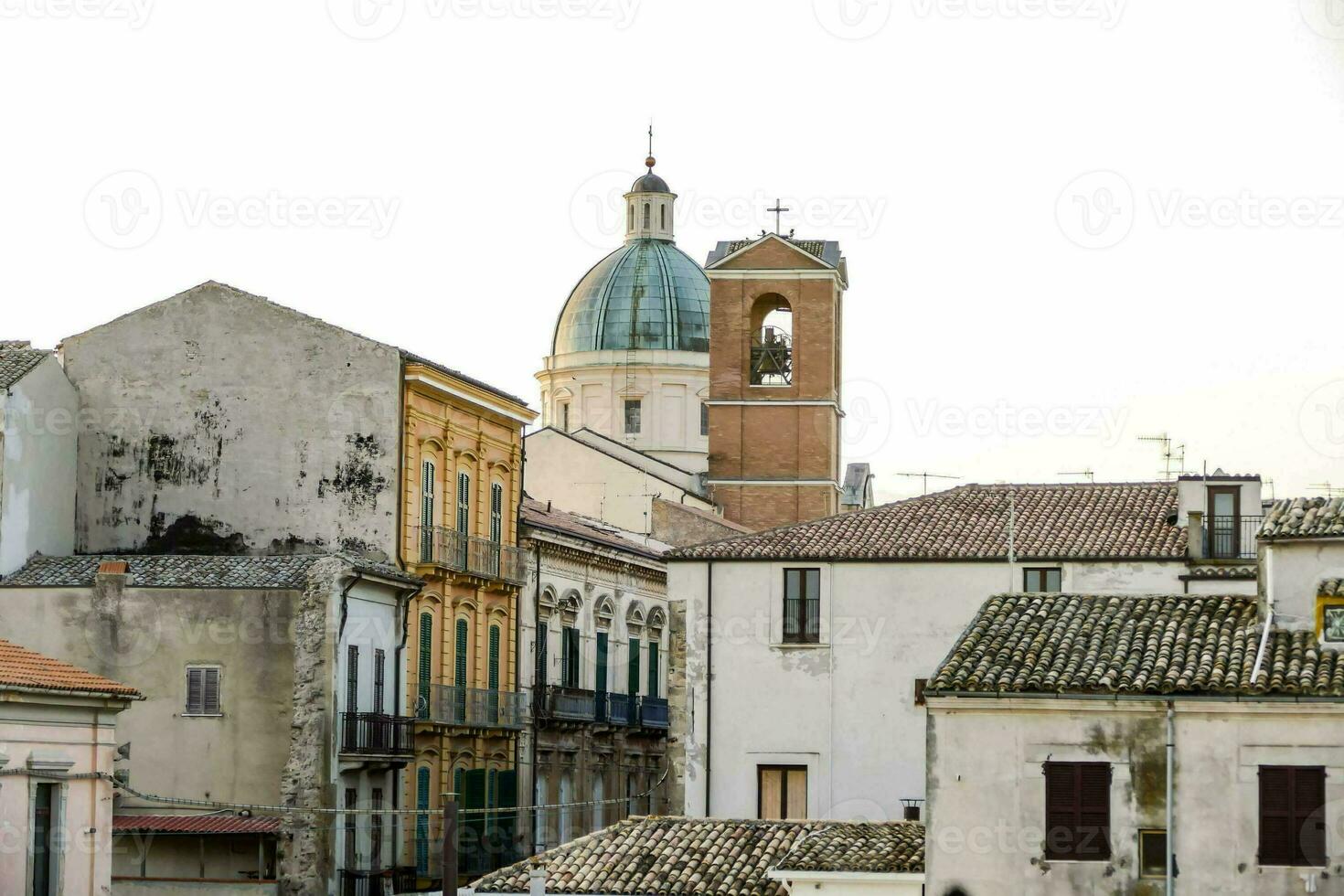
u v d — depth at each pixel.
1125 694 47.56
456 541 80.69
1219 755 47.28
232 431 77.38
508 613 86.31
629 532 105.12
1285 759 47.00
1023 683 48.03
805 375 124.62
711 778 69.31
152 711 69.56
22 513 73.38
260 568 70.94
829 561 69.38
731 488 124.06
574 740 92.31
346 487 76.69
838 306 129.25
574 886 53.59
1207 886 47.00
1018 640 50.44
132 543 77.31
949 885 48.00
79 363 78.19
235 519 77.12
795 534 71.06
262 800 68.56
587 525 100.06
